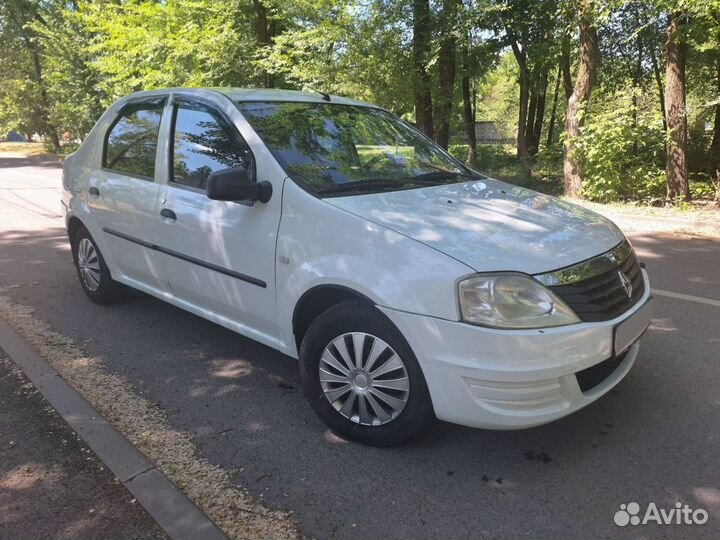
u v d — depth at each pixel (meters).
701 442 3.07
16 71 32.94
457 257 2.65
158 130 4.22
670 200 10.62
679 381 3.74
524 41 15.45
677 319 4.85
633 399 3.52
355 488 2.72
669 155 10.51
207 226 3.64
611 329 2.74
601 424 3.25
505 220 3.07
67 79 26.95
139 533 2.43
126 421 3.30
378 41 13.35
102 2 21.25
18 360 4.05
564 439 3.12
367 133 4.02
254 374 3.92
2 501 2.62
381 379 2.91
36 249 7.53
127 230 4.43
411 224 2.90
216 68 16.36
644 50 15.00
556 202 3.64
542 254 2.74
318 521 2.51
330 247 2.99
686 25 9.94
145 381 3.80
